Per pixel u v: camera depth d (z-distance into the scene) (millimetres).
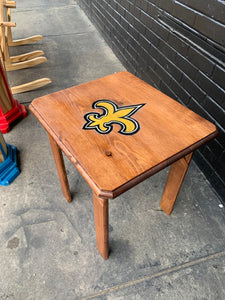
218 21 1223
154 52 2014
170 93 1887
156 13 1836
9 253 1293
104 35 3432
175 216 1460
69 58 3076
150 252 1302
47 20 4047
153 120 1040
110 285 1180
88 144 926
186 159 1098
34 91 2527
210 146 1528
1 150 1565
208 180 1639
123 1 2451
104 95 1196
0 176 1604
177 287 1175
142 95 1195
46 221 1431
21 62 2770
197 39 1425
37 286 1175
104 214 943
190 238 1359
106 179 796
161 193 1588
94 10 3645
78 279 1198
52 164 1771
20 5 4605
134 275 1215
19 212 1477
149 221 1438
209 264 1254
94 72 2822
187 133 976
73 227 1403
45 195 1568
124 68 2881
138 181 809
